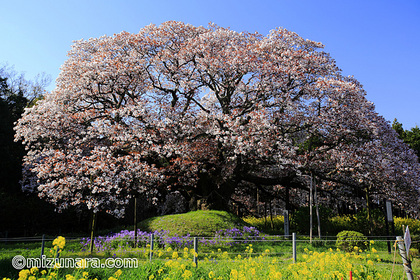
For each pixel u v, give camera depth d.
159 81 22.80
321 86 19.62
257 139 19.09
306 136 22.69
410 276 6.26
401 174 19.98
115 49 22.27
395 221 22.88
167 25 23.38
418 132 42.81
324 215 20.39
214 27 24.09
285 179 22.23
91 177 16.27
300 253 12.59
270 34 23.09
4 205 21.50
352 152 19.17
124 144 20.03
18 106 31.77
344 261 7.75
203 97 26.61
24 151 25.45
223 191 20.91
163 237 13.88
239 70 20.58
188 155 19.80
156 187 20.36
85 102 21.91
